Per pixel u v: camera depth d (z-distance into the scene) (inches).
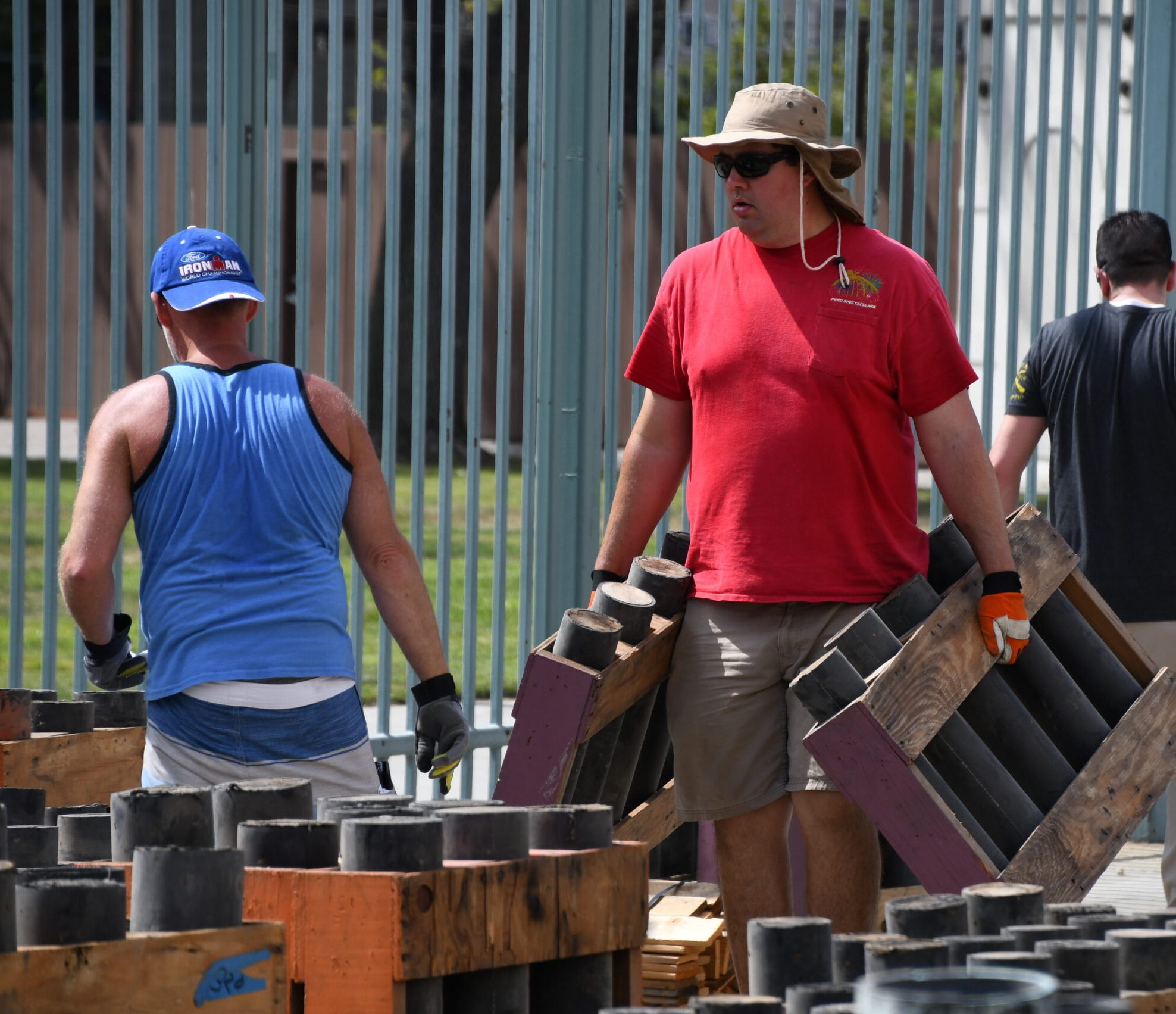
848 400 518.3
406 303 834.8
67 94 1750.7
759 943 317.7
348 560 1392.7
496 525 807.7
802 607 523.5
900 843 429.7
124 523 464.1
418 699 492.1
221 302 481.4
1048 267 1091.3
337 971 317.7
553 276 803.4
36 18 1732.3
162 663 458.0
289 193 1428.4
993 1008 243.1
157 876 303.0
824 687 445.1
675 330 557.6
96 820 383.9
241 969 303.3
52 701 544.4
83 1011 284.8
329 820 365.1
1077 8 1014.4
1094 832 467.2
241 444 463.8
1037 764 481.4
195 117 1412.4
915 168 900.6
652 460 572.4
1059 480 678.5
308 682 461.1
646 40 826.8
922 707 446.0
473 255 791.7
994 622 477.4
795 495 520.4
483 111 789.2
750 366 526.0
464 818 337.7
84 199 717.3
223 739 452.1
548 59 803.4
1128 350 660.1
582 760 523.2
